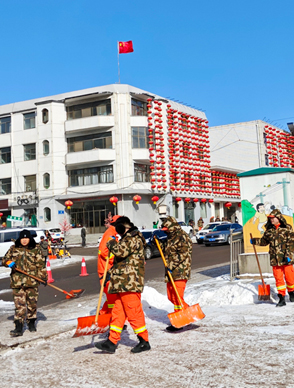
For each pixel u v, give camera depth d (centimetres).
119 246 551
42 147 3988
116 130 3769
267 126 5300
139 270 558
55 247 2691
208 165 4472
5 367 520
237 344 543
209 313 770
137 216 3784
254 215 1208
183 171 4112
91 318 580
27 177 4100
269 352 498
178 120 4178
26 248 723
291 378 413
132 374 459
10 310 1051
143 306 904
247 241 1208
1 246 2370
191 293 1009
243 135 5231
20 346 612
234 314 737
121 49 3919
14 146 4156
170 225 676
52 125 3944
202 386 408
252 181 1225
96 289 1301
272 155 5306
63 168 3959
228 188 4828
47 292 1330
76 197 3850
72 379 456
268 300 844
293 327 609
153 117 3916
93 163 3862
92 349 580
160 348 556
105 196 3812
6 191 4194
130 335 656
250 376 426
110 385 430
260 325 638
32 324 722
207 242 2745
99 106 3862
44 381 456
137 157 3775
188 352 526
